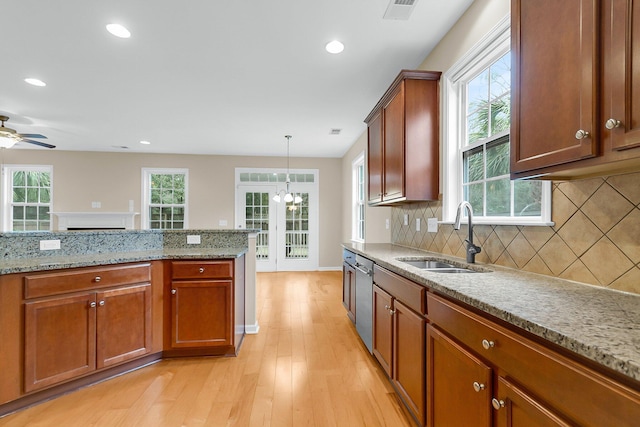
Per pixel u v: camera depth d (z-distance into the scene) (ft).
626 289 3.54
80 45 7.88
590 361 2.20
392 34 7.55
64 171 19.67
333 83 10.15
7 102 11.69
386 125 8.77
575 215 4.14
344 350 8.43
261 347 8.63
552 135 3.39
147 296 7.44
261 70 9.28
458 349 3.78
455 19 7.01
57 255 7.22
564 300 3.27
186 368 7.39
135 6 6.44
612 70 2.71
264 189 21.43
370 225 14.62
